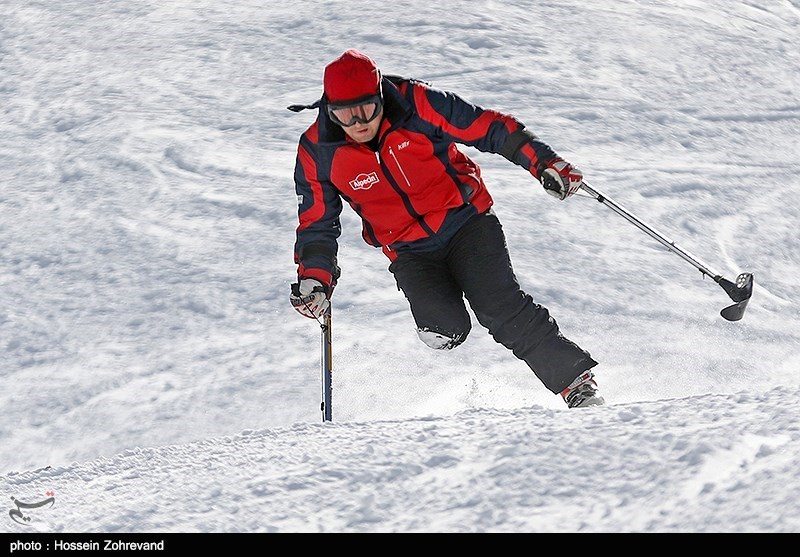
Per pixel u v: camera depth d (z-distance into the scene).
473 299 14.12
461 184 13.90
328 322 15.33
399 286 14.50
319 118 13.49
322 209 14.17
